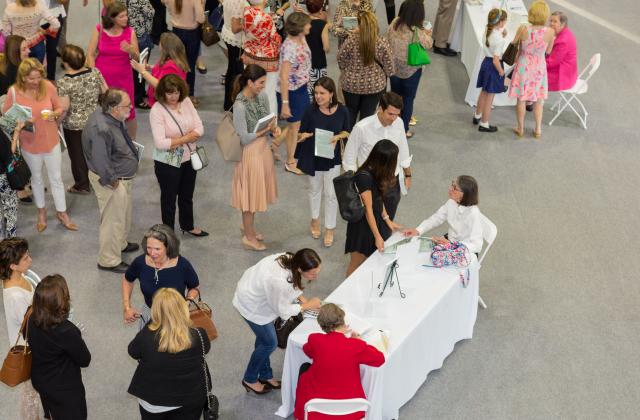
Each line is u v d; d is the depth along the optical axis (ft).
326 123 18.92
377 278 16.38
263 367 16.05
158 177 19.13
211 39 26.16
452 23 32.91
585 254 21.18
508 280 20.01
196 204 22.54
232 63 25.70
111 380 16.31
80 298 18.56
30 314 13.12
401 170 18.58
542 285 19.89
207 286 19.24
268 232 21.53
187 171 19.70
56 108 19.95
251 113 18.72
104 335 17.49
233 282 19.45
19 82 18.86
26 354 13.16
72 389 13.41
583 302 19.34
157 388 12.71
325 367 13.32
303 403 13.71
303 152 19.53
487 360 17.37
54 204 22.00
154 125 18.17
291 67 22.49
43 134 19.39
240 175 19.33
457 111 28.81
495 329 18.30
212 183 23.58
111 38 22.09
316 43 24.30
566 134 27.63
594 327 18.51
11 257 13.51
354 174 17.20
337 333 13.56
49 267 19.56
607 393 16.58
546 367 17.22
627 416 16.03
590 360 17.48
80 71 20.39
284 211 22.53
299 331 14.78
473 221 17.15
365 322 14.79
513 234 21.88
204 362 13.33
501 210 22.94
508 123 28.22
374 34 21.72
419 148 26.11
